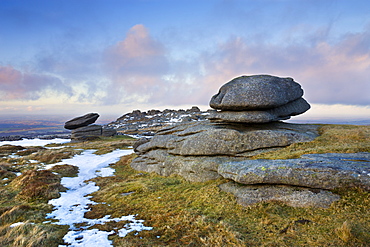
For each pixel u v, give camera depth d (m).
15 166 35.50
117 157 46.31
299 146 23.09
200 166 23.91
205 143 25.91
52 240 12.10
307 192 14.51
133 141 76.94
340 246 9.78
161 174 28.39
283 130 27.14
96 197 21.00
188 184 22.67
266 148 24.20
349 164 15.07
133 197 19.70
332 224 11.59
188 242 11.55
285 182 15.43
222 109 29.06
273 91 26.70
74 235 12.90
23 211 16.61
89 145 68.56
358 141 21.78
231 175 18.36
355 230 10.63
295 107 31.25
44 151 52.81
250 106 26.25
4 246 11.72
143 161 34.38
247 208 14.75
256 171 16.61
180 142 29.41
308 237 10.84
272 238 11.18
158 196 19.55
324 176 14.47
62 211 17.42
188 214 14.82
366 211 12.09
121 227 13.88
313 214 12.87
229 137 25.33
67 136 123.75
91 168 35.94
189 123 35.22
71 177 29.88
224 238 11.55
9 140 95.44
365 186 13.52
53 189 22.61
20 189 23.14
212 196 17.66
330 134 25.38
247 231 12.18
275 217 13.25
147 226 13.97
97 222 14.95
